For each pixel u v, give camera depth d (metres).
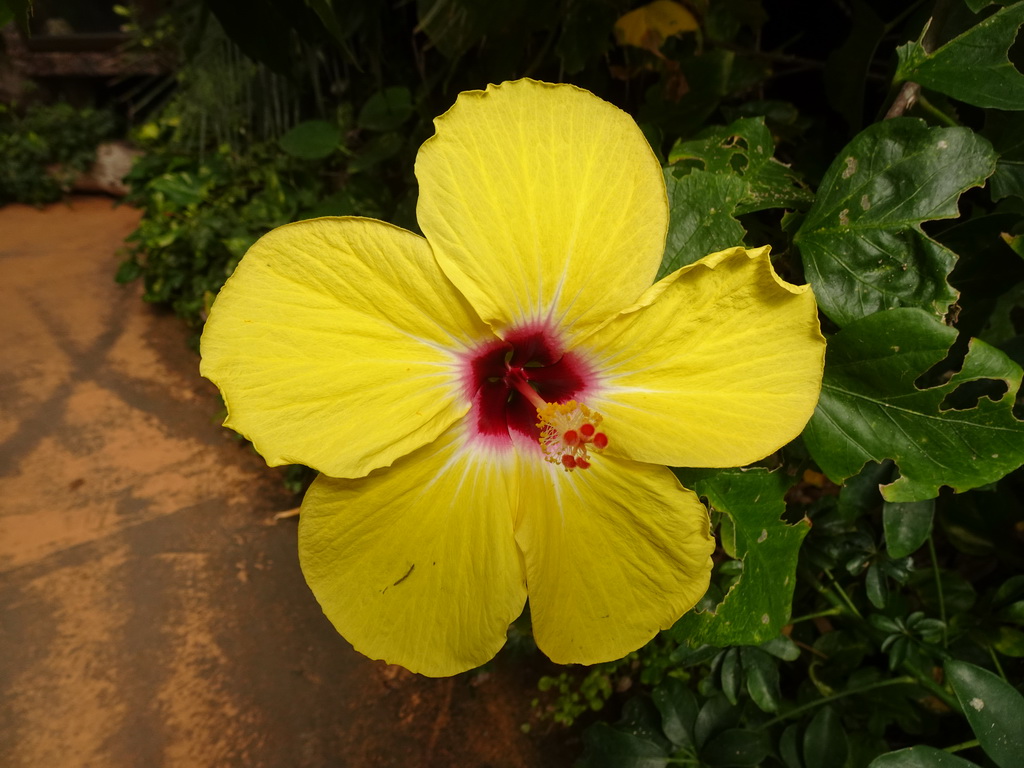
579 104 0.15
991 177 0.22
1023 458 0.17
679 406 0.17
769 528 0.20
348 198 0.43
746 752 0.26
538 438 0.18
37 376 0.58
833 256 0.19
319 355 0.15
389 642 0.18
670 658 0.27
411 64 0.53
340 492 0.16
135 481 0.48
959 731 0.28
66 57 1.06
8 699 0.36
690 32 0.33
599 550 0.18
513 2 0.30
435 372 0.17
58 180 1.00
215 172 0.67
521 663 0.36
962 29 0.21
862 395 0.19
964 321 0.25
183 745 0.34
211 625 0.39
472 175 0.15
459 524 0.18
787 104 0.32
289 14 0.30
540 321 0.17
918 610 0.28
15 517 0.45
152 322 0.66
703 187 0.19
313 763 0.33
